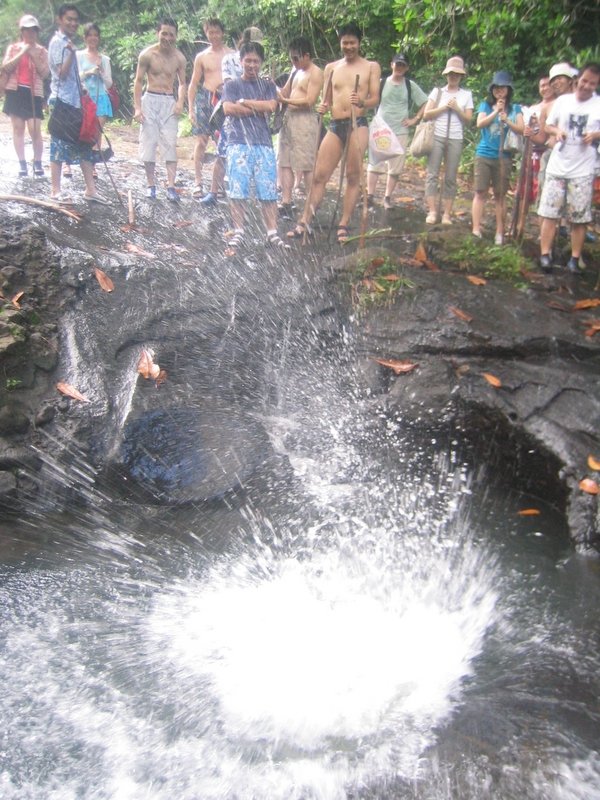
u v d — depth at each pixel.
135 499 4.44
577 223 6.71
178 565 3.93
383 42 12.58
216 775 2.71
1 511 4.23
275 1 13.44
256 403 5.13
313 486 4.62
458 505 4.60
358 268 6.21
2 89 8.05
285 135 7.58
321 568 3.96
